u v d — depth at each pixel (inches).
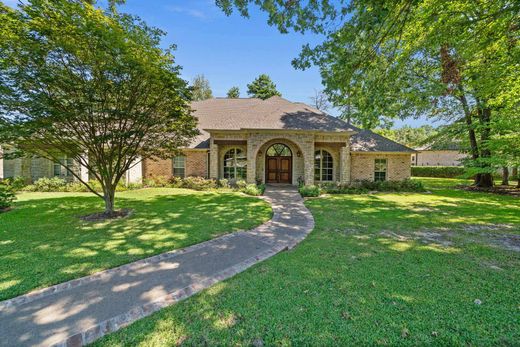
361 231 268.5
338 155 733.3
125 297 136.0
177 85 334.0
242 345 99.3
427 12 312.0
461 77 476.7
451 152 1445.6
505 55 364.2
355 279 154.8
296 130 621.3
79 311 123.1
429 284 148.5
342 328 108.8
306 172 644.7
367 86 314.8
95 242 229.6
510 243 227.8
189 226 285.6
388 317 116.5
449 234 257.1
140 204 422.0
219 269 172.1
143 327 110.3
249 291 140.7
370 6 217.0
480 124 631.2
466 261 184.2
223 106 833.5
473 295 136.3
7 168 695.1
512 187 688.4
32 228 275.6
